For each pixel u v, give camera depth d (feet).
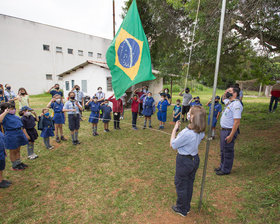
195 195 10.69
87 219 8.97
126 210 9.55
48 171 13.78
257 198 9.76
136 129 25.84
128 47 11.74
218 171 13.20
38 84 73.46
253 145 17.44
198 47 21.85
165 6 25.80
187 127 8.09
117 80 11.69
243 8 16.81
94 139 21.43
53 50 76.48
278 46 20.20
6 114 12.80
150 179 12.59
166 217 8.96
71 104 18.81
